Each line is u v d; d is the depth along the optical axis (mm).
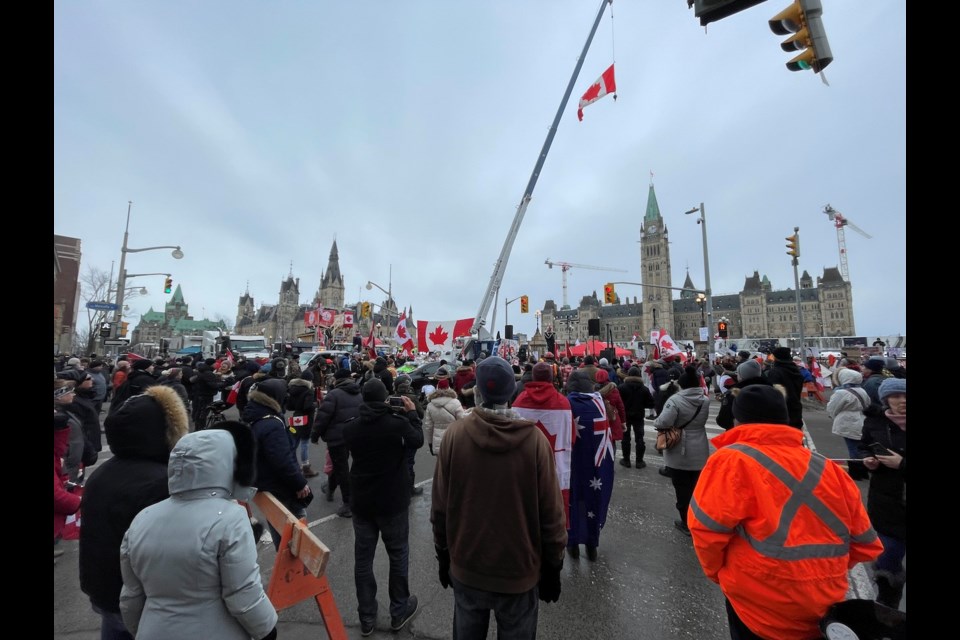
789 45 3955
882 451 3293
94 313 39312
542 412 4035
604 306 135125
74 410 5715
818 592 1812
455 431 2352
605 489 4383
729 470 2027
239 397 7266
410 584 3871
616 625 3250
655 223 123312
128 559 1748
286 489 3754
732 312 117438
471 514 2191
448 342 17266
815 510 1878
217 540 1717
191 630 1662
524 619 2176
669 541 4672
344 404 5520
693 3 3863
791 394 5766
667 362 11289
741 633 2059
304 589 2504
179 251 23062
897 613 1741
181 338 52438
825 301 105562
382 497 3176
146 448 2131
